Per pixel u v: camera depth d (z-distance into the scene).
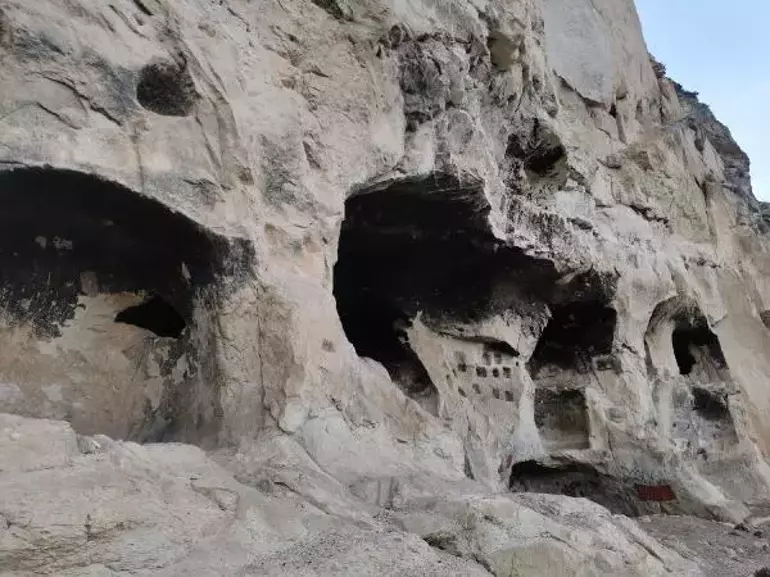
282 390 3.89
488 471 6.16
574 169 8.09
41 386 3.90
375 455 4.11
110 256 4.11
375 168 5.18
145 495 2.52
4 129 3.34
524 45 6.79
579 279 7.41
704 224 10.67
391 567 2.77
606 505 7.45
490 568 3.16
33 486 2.27
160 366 4.36
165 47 3.99
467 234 6.32
